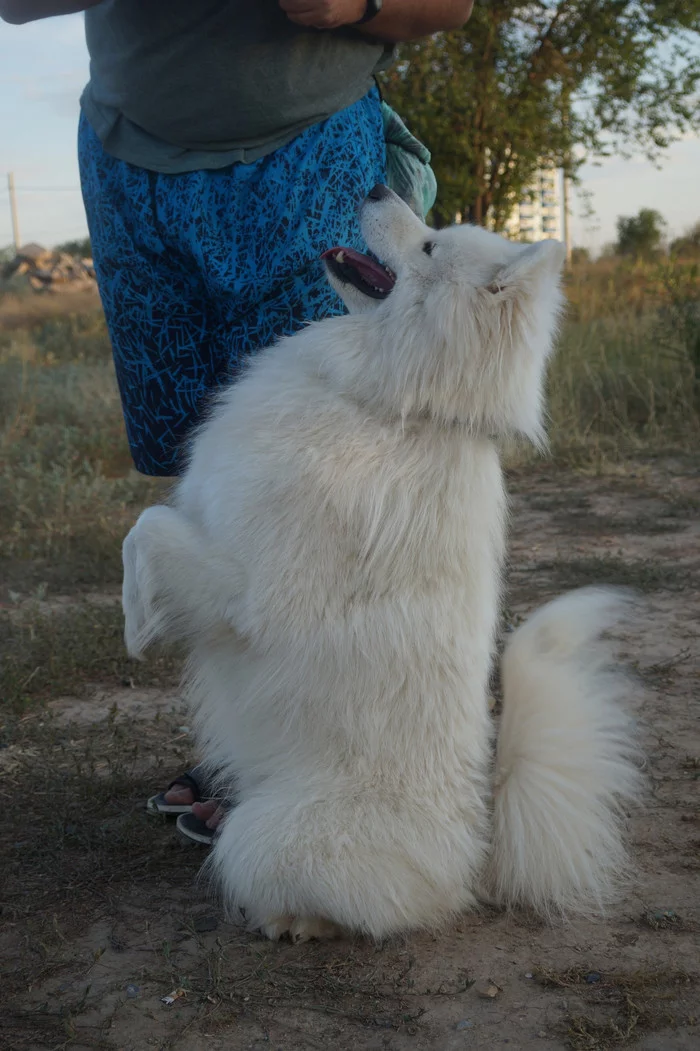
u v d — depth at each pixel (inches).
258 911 105.6
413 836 103.7
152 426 135.3
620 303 594.9
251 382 113.9
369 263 122.8
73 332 797.2
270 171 122.4
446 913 107.4
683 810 131.2
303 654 104.9
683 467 357.7
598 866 110.7
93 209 129.5
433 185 145.1
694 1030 89.7
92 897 113.7
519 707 112.7
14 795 136.7
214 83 118.3
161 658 187.0
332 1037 90.0
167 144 123.3
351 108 126.9
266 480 103.9
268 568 103.8
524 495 327.3
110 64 122.6
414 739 105.5
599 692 117.7
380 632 104.0
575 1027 89.6
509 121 494.0
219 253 122.5
